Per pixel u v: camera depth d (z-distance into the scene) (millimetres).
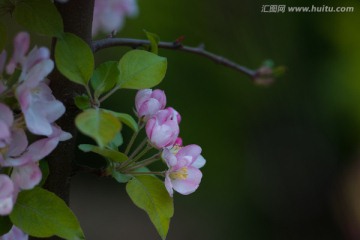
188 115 8242
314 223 9164
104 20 3402
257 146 8633
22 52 1698
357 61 8438
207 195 9055
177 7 6977
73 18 1997
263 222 9203
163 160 1979
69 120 2035
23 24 1830
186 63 8031
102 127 1534
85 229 10789
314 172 8945
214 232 9297
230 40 7289
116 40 2281
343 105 8578
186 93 8156
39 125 1714
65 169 2092
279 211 9109
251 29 7379
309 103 8516
